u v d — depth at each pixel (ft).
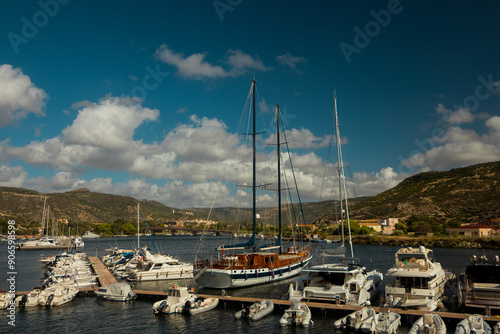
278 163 173.17
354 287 100.48
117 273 156.97
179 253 323.98
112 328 86.84
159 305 99.45
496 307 85.05
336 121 164.76
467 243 351.87
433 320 77.71
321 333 80.84
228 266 124.06
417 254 99.71
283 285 134.92
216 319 93.35
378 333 77.10
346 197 159.43
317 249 328.29
